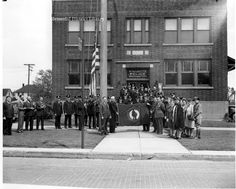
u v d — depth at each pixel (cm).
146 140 1769
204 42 3066
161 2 3072
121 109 2241
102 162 1310
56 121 2348
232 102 3475
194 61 3062
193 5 3052
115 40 3086
